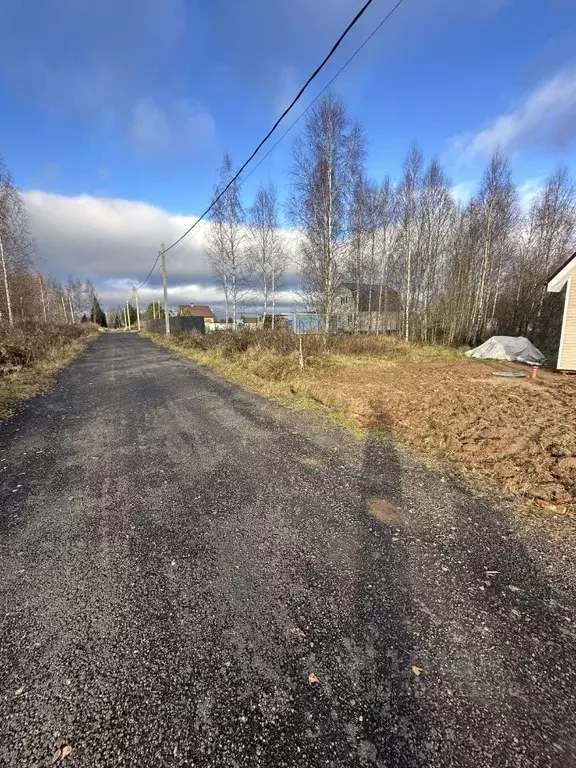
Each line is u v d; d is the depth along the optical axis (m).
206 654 1.59
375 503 2.94
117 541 2.44
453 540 2.45
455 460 3.82
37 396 7.23
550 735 1.28
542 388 7.99
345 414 5.52
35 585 2.04
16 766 1.18
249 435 4.61
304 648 1.63
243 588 2.00
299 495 3.06
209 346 13.71
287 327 16.05
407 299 20.39
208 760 1.20
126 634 1.70
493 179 19.77
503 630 1.74
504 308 22.55
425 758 1.21
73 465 3.76
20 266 19.88
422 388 7.66
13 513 2.82
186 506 2.89
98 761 1.20
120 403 6.55
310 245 15.55
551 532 2.55
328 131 13.87
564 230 20.16
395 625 1.76
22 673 1.51
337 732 1.29
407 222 19.94
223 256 19.50
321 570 2.15
